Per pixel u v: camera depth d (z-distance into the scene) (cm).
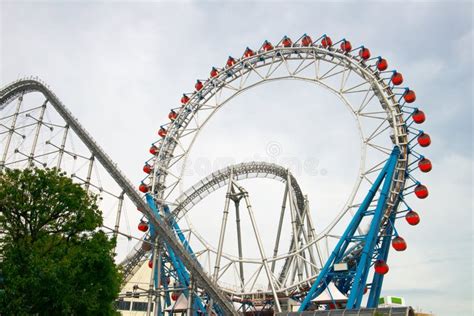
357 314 4297
